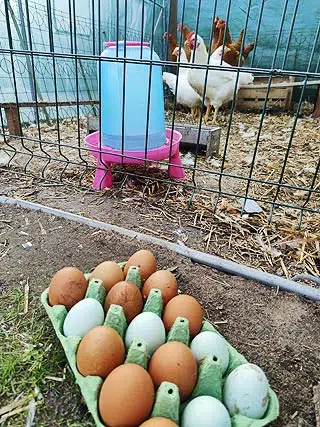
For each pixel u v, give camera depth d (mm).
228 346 773
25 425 668
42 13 3129
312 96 4941
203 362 659
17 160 2166
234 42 4668
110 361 663
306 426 695
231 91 3621
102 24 3848
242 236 1420
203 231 1439
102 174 1744
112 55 1582
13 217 1433
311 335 918
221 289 1069
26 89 3135
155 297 822
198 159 2422
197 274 1130
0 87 2893
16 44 2951
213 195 1789
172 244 1267
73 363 700
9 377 757
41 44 3162
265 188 1960
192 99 4035
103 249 1229
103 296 849
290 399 744
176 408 578
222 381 679
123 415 570
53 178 1895
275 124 3916
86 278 922
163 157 1700
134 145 1683
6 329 884
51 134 2916
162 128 1748
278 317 972
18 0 2850
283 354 852
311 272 1220
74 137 2869
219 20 4199
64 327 776
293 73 1157
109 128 1695
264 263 1258
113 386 588
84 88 3801
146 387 586
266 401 634
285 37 4844
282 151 2783
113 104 1642
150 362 667
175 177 1941
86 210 1546
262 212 1637
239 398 624
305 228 1498
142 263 954
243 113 4715
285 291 1081
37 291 1018
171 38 4684
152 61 1369
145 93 1627
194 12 5160
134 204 1632
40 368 780
